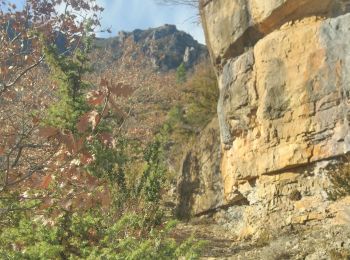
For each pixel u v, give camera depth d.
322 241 7.83
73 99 6.27
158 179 9.36
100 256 4.67
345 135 8.27
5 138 4.00
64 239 5.39
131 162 9.80
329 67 8.62
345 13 8.75
